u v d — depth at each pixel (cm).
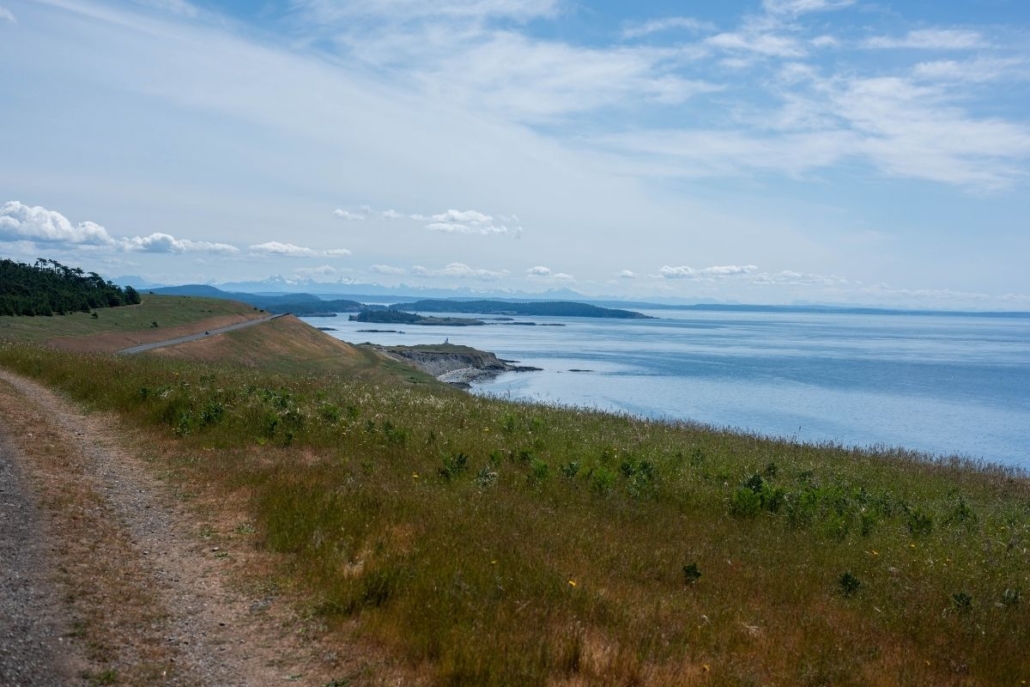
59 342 5069
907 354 17400
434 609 703
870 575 993
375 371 7938
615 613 752
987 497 1689
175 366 2667
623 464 1455
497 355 15175
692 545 1050
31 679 538
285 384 2245
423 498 1091
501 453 1470
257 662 620
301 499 1048
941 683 711
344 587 755
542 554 905
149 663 595
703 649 698
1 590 674
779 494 1312
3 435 1312
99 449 1349
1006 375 12162
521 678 592
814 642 756
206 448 1389
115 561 802
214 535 930
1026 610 895
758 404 7962
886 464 2033
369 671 606
